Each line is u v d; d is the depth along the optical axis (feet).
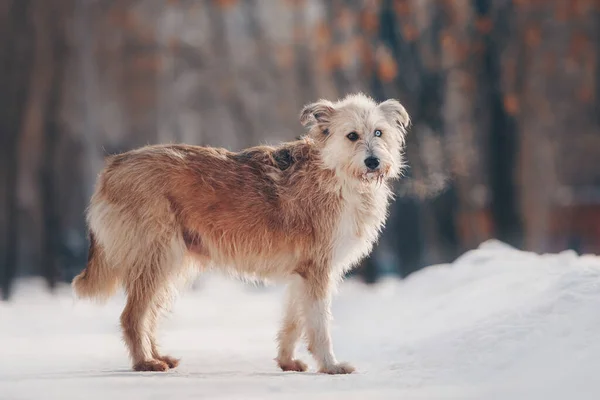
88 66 112.88
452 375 27.63
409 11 82.99
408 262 80.48
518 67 92.12
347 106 33.09
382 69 81.97
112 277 32.22
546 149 130.62
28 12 105.60
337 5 87.97
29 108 108.68
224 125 148.46
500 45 86.94
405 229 80.38
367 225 33.14
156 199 31.58
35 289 107.86
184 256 32.60
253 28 141.69
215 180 32.32
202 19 141.79
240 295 92.99
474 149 91.40
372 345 34.96
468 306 35.35
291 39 134.10
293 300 32.76
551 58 100.99
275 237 32.55
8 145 107.65
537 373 25.55
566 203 152.56
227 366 33.12
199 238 32.68
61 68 108.06
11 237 101.60
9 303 75.92
